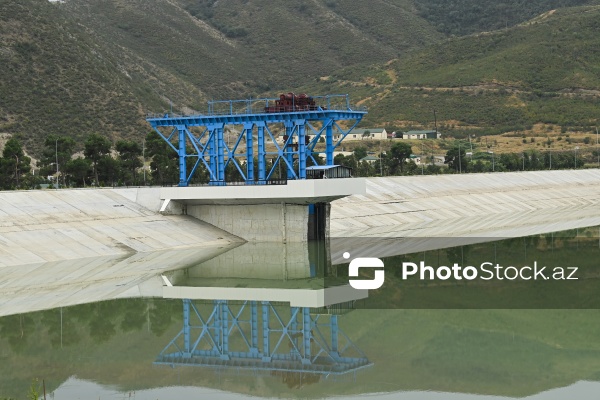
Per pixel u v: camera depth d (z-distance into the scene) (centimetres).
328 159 11656
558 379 6125
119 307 8069
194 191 11794
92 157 15875
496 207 16238
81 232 10775
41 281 8862
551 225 13812
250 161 11888
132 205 12031
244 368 6406
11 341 6919
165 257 10462
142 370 6294
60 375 6138
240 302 8375
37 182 15525
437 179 17075
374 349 6888
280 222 11556
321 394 5816
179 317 7800
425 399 5697
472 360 6588
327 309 8119
